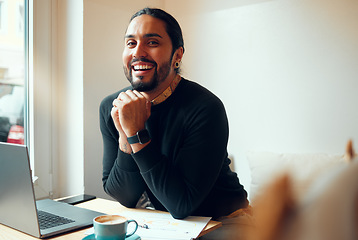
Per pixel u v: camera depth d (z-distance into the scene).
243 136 2.22
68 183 1.89
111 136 1.36
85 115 1.82
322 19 1.95
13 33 1.75
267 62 2.12
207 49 2.32
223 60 2.27
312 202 0.15
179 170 1.15
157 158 1.10
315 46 1.98
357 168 0.16
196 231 1.00
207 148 1.14
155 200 1.28
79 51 1.80
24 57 1.79
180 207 1.09
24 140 1.82
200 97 1.21
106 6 1.91
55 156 1.91
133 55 1.20
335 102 1.94
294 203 0.16
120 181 1.22
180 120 1.20
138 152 1.09
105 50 1.92
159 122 1.25
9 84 1.75
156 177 1.09
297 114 2.04
